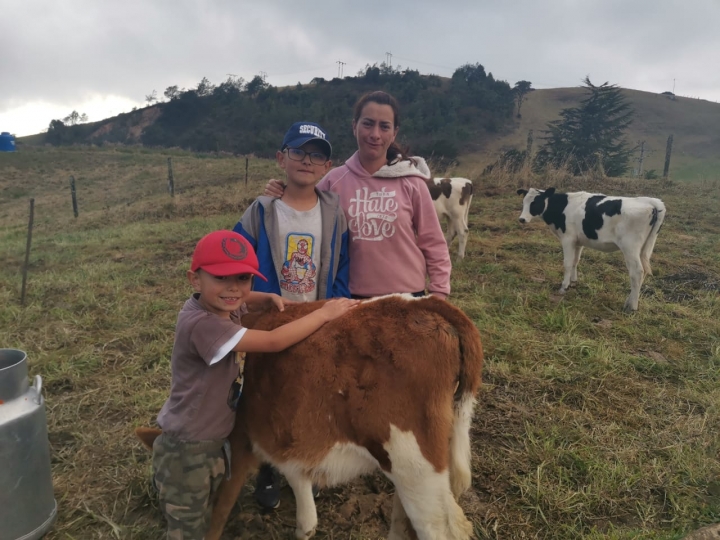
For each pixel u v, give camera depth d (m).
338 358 2.20
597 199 6.79
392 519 2.53
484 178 14.84
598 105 35.25
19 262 8.91
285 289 2.74
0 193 22.34
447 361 2.18
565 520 2.99
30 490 2.71
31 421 2.67
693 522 2.97
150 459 3.49
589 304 6.45
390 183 2.87
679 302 6.59
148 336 5.50
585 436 3.70
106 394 4.33
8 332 5.58
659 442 3.67
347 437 2.23
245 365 2.41
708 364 4.86
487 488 3.25
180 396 2.29
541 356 4.95
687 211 11.09
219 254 2.16
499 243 9.42
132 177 23.22
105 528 2.95
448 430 2.19
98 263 8.55
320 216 2.77
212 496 2.47
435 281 2.94
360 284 2.92
